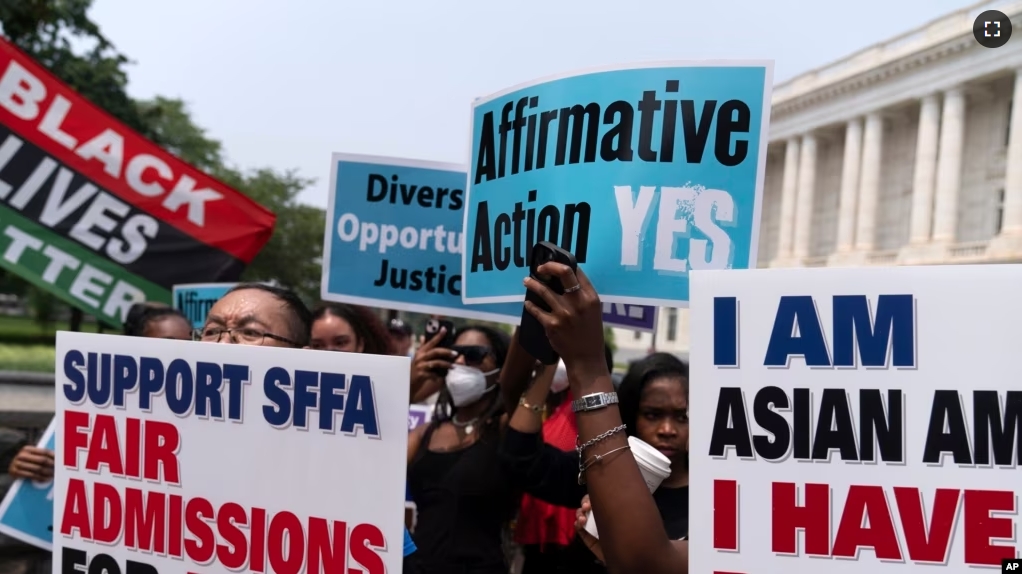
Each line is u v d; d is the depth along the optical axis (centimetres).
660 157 171
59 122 433
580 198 177
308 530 153
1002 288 118
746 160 166
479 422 271
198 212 458
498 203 195
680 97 171
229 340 183
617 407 141
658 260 170
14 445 366
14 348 2183
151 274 452
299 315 193
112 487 173
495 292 193
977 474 119
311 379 154
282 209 3219
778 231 2808
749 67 167
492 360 284
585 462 141
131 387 171
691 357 131
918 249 1966
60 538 177
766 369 128
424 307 318
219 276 461
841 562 124
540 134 185
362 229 323
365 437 150
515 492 269
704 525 129
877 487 123
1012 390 117
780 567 126
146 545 169
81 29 1864
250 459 159
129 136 447
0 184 426
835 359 125
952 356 120
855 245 2334
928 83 1942
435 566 254
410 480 275
